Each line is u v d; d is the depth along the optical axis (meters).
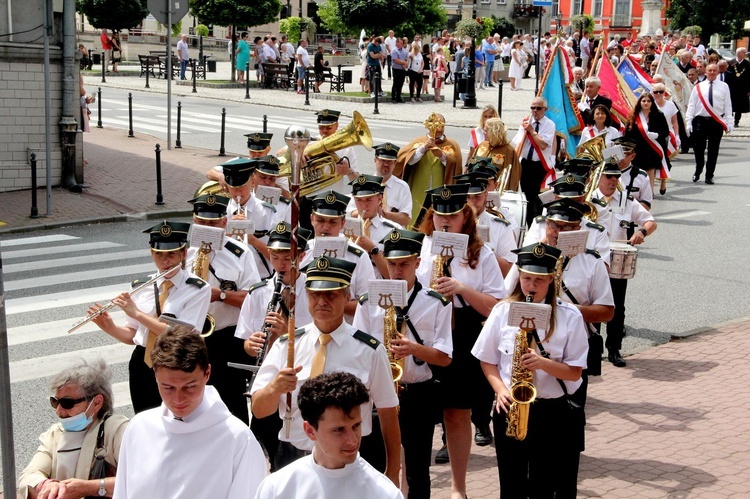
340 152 10.35
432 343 5.97
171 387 4.14
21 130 17.31
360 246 7.34
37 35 17.19
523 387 5.59
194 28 62.03
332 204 7.05
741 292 12.15
